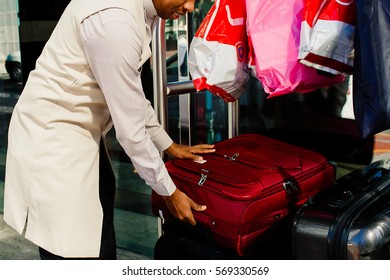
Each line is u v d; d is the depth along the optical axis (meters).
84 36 1.74
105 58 1.72
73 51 1.80
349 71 1.94
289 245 2.16
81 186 1.90
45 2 3.03
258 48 2.05
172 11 1.84
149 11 1.83
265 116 3.14
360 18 1.74
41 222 1.90
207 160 2.21
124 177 3.16
